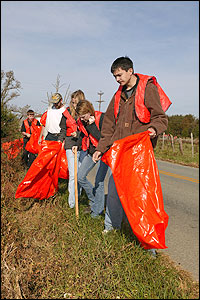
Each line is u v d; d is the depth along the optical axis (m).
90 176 8.57
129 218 2.95
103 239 3.28
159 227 2.88
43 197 4.62
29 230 3.62
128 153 3.04
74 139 4.54
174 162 15.50
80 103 3.94
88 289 2.59
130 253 3.01
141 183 2.97
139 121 3.17
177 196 7.17
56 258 2.97
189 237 4.42
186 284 2.96
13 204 4.47
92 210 4.23
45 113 5.05
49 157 4.46
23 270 2.71
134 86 3.14
